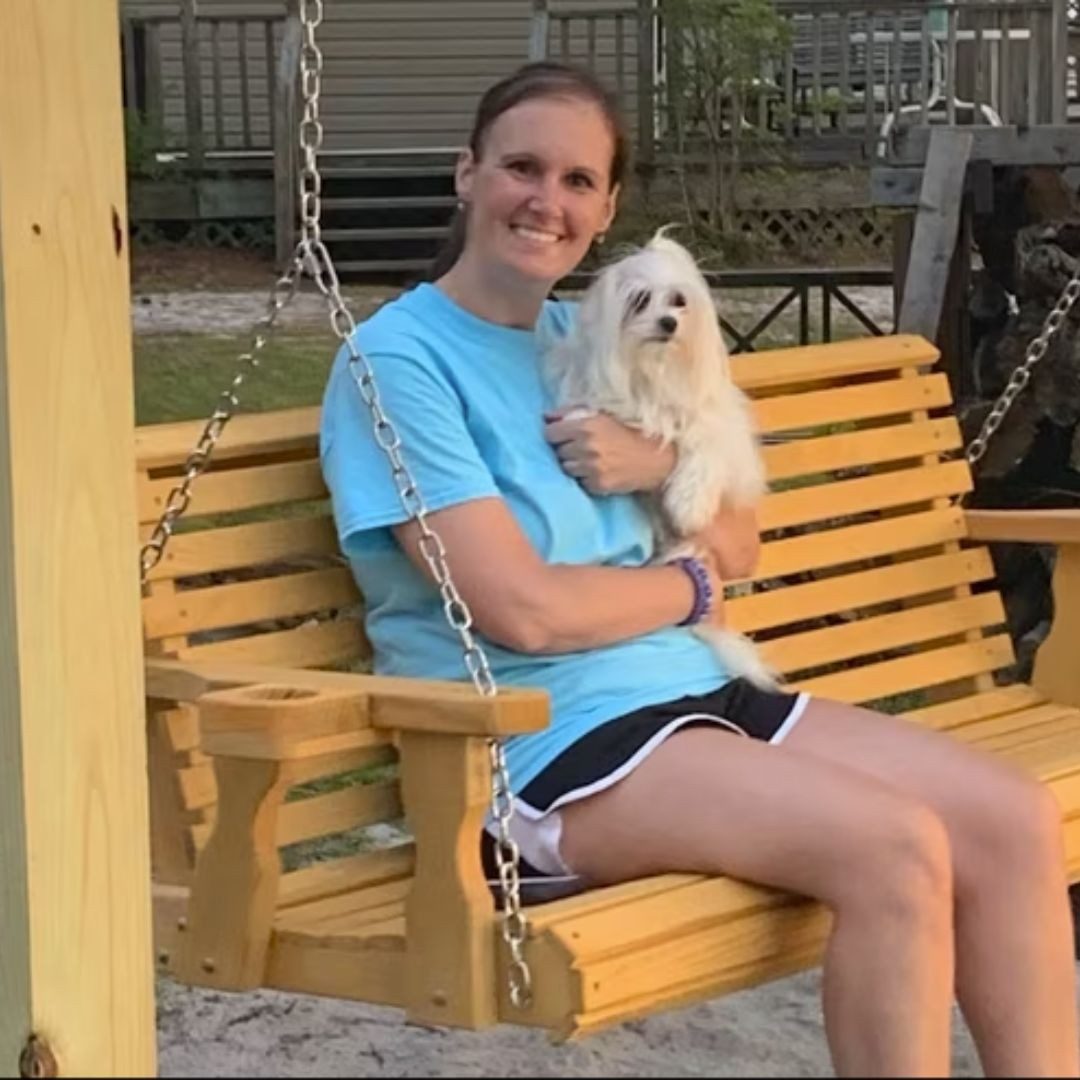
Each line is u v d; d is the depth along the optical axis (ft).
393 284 48.21
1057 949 9.12
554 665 9.77
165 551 10.23
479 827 8.79
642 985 8.52
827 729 9.90
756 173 48.06
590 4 57.21
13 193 9.83
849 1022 8.60
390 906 9.61
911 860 8.58
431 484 9.67
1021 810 9.20
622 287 10.65
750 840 8.92
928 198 20.18
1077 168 21.68
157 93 51.75
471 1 56.44
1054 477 19.10
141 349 36.65
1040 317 19.57
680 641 10.16
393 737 8.90
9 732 10.31
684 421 10.69
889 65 48.06
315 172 9.43
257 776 9.05
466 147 10.66
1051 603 18.31
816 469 13.03
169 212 49.98
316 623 10.89
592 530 10.25
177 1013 12.37
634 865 9.30
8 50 9.82
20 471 9.93
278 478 10.75
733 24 47.29
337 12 56.44
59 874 9.75
